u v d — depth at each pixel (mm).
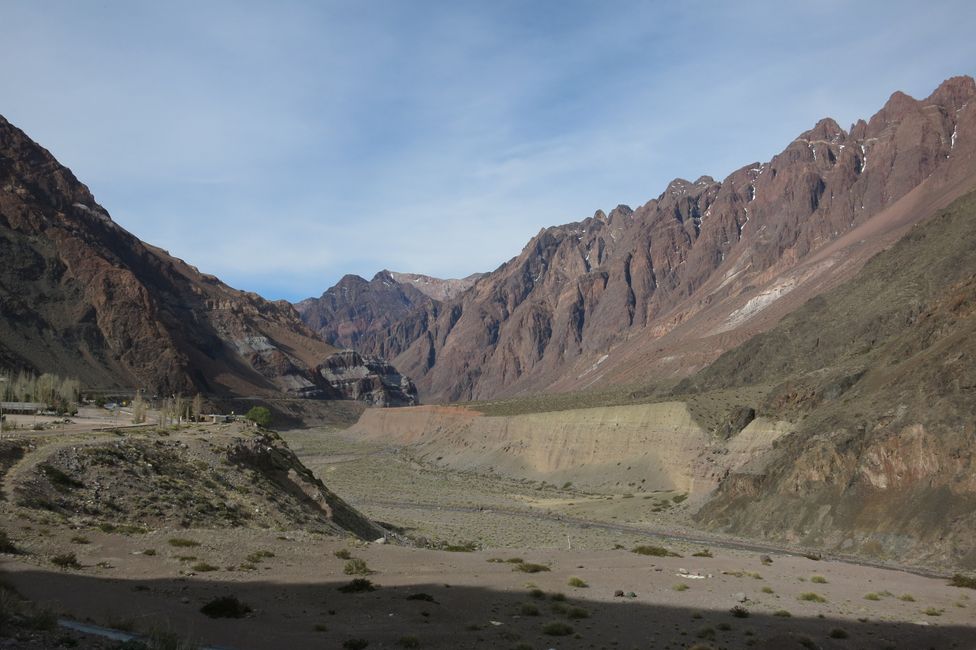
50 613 23828
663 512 106188
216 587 36562
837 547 75125
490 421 191375
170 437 73625
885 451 78188
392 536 75500
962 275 139625
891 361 99562
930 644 36688
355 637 29688
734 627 37125
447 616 35000
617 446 142250
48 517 44844
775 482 92062
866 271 176750
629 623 36594
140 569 38375
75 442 62625
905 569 64562
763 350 175250
